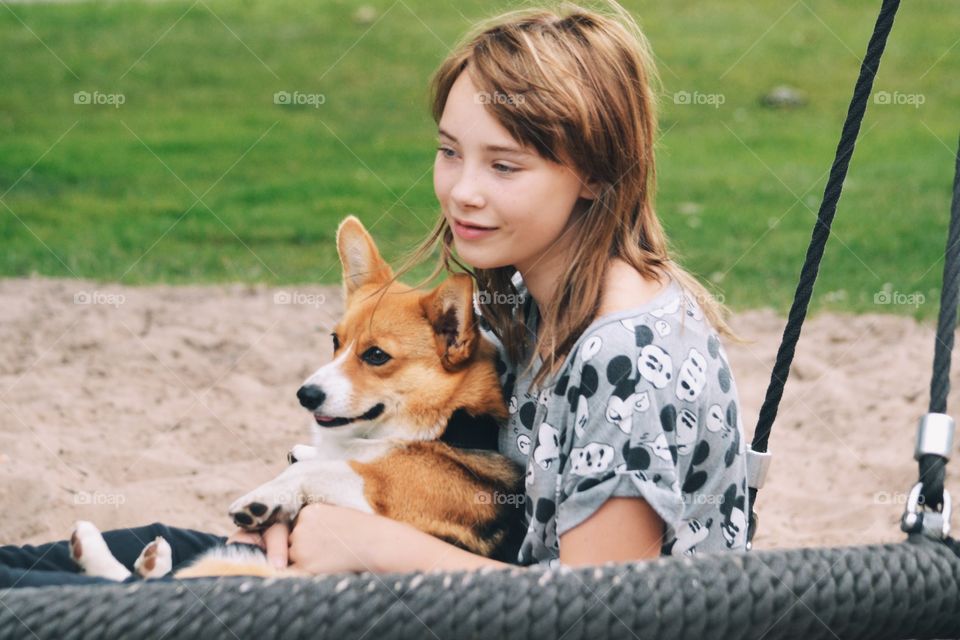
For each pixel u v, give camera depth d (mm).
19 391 5059
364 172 9492
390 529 2582
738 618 1908
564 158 2479
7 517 3900
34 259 7039
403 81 12344
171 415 4914
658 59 13148
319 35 13852
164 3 14961
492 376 2961
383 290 3066
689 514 2469
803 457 4703
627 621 1865
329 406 2926
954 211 2211
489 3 14898
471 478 2857
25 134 10422
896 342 5828
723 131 11062
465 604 1852
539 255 2590
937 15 14609
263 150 10133
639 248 2611
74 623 1802
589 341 2383
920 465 2141
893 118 11406
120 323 5953
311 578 1893
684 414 2402
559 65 2492
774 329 6027
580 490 2311
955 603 2055
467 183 2496
